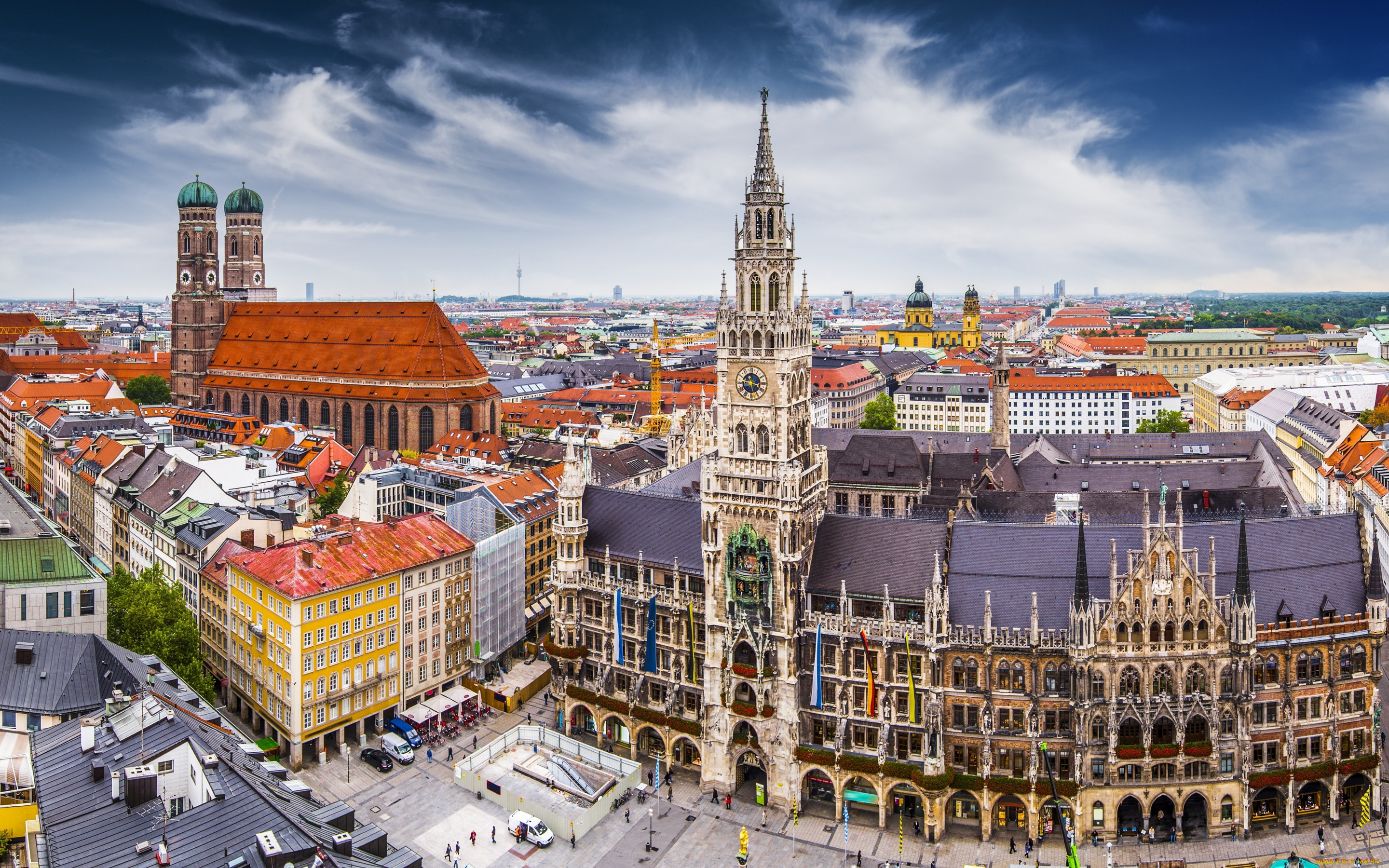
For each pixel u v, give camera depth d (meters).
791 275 111.81
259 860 65.12
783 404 110.62
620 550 129.25
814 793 115.94
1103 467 176.00
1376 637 106.06
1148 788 103.81
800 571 114.19
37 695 91.31
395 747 123.62
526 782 115.50
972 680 106.38
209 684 124.69
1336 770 105.12
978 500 154.00
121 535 180.00
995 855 104.25
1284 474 171.12
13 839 82.06
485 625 143.75
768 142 111.50
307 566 123.94
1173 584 102.75
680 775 121.69
